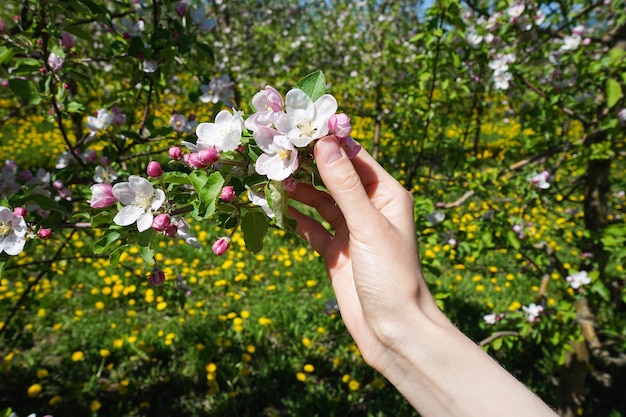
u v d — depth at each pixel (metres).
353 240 0.26
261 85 1.39
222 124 0.26
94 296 1.07
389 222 0.26
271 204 0.23
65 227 0.32
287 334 0.94
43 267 0.57
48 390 0.78
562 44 0.65
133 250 1.27
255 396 0.77
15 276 1.12
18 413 0.74
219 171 0.24
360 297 0.27
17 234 0.30
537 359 0.91
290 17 2.38
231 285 1.15
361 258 0.26
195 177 0.24
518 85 0.67
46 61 0.40
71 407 0.74
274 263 1.27
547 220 1.44
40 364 0.83
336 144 0.24
